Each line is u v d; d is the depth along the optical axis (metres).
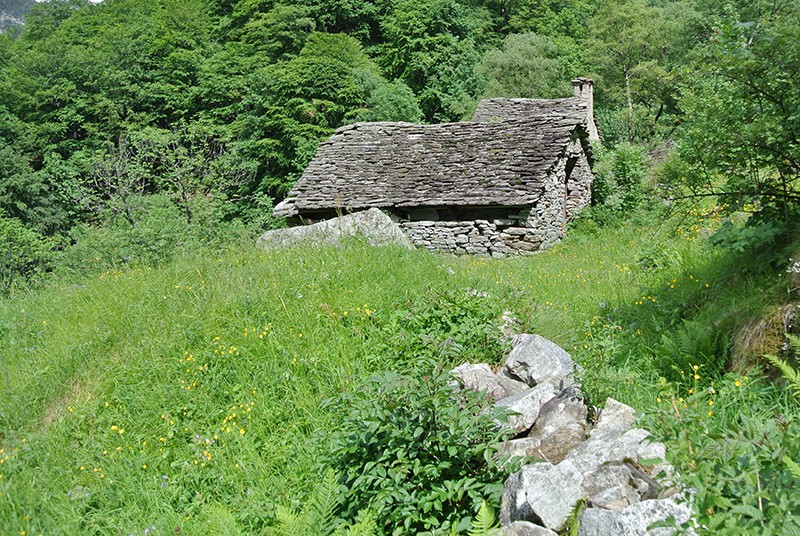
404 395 4.15
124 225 15.61
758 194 5.92
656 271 8.66
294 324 6.54
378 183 18.91
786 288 5.11
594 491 3.46
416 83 39.66
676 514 2.86
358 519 3.77
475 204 17.36
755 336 4.98
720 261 6.74
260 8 43.09
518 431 4.43
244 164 31.95
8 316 7.80
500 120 20.83
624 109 40.28
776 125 5.42
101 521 4.47
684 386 5.16
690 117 6.14
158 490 4.71
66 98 38.44
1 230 21.06
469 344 6.00
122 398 5.74
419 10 40.22
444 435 3.92
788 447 2.74
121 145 28.61
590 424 4.39
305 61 35.56
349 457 4.28
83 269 11.66
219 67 39.50
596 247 14.35
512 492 3.47
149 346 6.42
